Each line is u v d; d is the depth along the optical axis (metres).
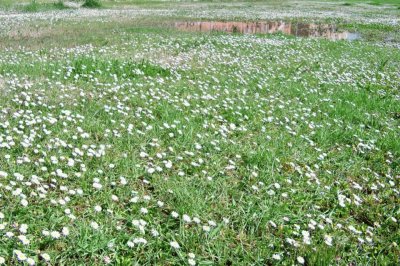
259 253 4.68
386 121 9.73
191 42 18.58
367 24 29.55
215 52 16.55
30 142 6.68
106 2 43.72
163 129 7.79
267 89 11.34
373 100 11.04
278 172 6.62
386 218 5.77
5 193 5.30
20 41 17.59
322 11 38.91
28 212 4.95
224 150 7.26
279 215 5.43
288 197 5.95
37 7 33.59
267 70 13.94
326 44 20.34
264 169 6.63
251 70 13.71
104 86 10.26
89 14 30.70
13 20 24.92
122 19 27.36
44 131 6.98
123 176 6.02
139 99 9.45
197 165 6.41
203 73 12.74
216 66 13.95
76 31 21.05
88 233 4.65
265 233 5.15
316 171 6.95
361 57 17.52
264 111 9.49
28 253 4.32
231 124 8.38
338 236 5.17
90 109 8.52
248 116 9.09
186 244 4.73
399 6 47.09
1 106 8.12
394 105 10.95
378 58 17.47
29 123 7.20
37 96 8.98
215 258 4.61
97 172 5.99
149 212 5.26
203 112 8.97
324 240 4.99
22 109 8.22
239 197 5.86
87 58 12.73
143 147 6.93
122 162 6.30
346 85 12.67
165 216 5.27
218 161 6.81
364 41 22.92
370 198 6.23
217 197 5.75
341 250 4.96
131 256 4.51
